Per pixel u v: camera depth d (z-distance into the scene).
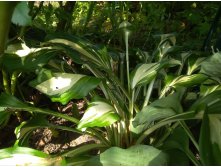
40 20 1.51
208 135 0.66
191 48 1.41
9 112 0.86
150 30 1.62
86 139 1.06
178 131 0.79
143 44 1.58
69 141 1.06
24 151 0.74
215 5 1.80
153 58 1.10
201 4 1.88
